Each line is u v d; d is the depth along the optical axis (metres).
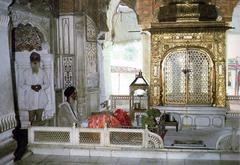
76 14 9.21
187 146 6.59
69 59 9.24
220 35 9.34
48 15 8.54
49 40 8.56
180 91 9.56
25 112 8.00
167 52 9.56
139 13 11.69
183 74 9.51
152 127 6.66
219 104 9.41
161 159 5.92
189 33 9.44
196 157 5.89
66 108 7.25
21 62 7.97
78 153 6.21
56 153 6.29
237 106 11.48
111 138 6.19
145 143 6.08
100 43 10.94
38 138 6.42
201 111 9.24
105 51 11.89
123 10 15.36
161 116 7.48
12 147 4.54
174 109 9.35
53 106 8.52
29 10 7.55
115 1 12.11
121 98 12.20
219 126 9.16
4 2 4.36
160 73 9.65
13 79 7.88
